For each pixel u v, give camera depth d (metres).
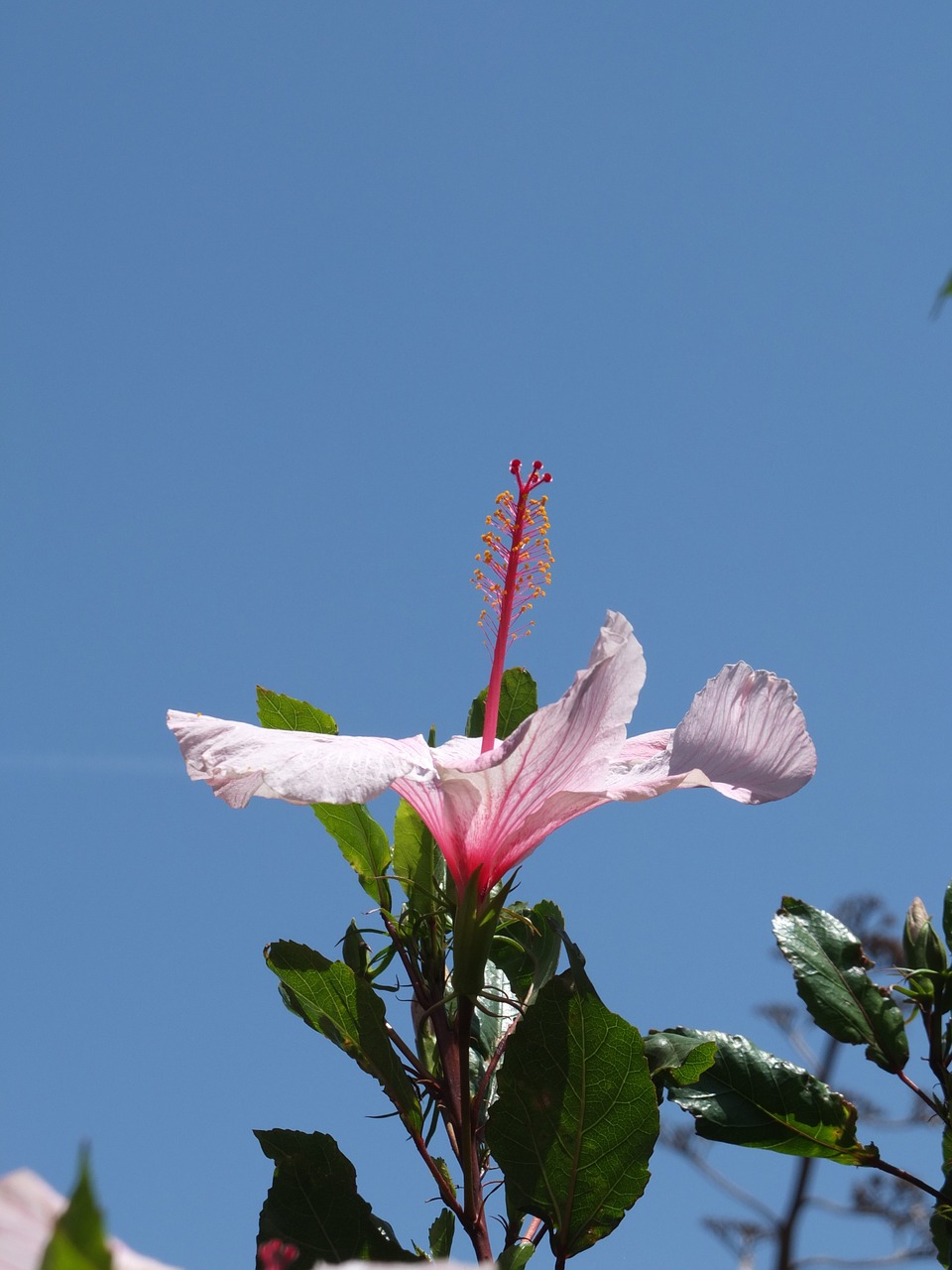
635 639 0.89
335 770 0.86
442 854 0.89
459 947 0.86
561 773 0.88
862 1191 2.66
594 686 0.87
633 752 0.92
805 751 0.91
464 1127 0.85
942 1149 0.88
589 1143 0.84
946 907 0.89
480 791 0.87
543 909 0.90
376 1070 0.86
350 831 0.90
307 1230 0.84
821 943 0.90
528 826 0.88
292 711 0.91
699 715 0.91
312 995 0.87
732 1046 0.89
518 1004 0.86
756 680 0.92
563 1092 0.85
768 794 0.91
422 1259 0.84
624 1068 0.84
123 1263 0.60
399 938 0.89
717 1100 0.88
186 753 0.87
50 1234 0.49
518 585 0.93
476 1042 0.89
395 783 0.89
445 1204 0.85
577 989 0.85
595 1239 0.84
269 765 0.86
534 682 0.94
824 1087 0.88
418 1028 0.88
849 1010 0.89
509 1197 0.84
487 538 0.94
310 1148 0.85
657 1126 0.84
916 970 0.88
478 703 0.94
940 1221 0.88
